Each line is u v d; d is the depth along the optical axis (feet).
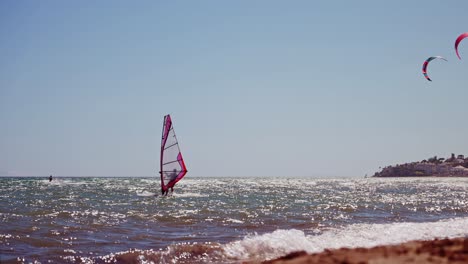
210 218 81.76
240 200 139.95
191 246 49.60
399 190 241.55
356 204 121.90
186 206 112.98
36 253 48.44
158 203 124.57
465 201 139.44
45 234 60.54
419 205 120.26
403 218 86.12
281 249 48.42
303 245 49.98
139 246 53.57
